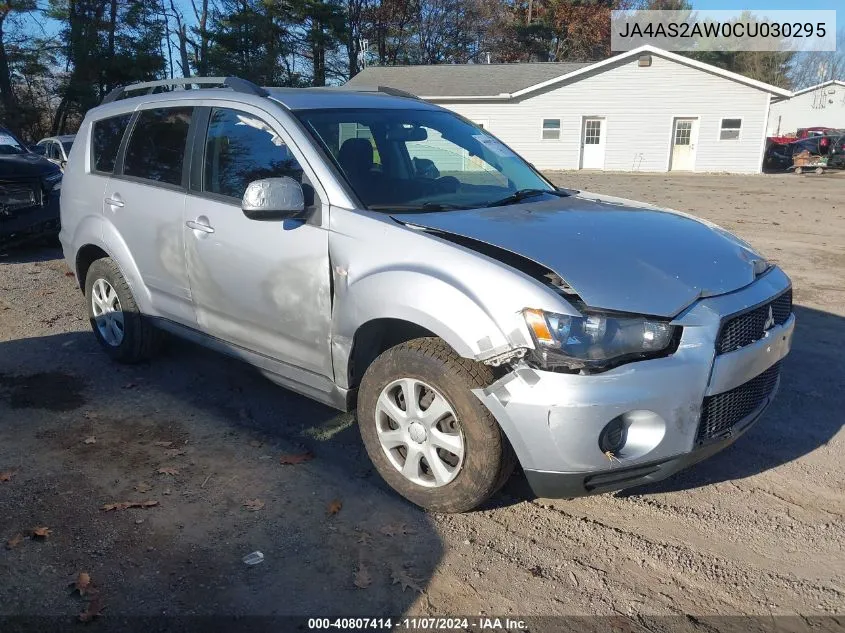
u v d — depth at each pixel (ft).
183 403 15.35
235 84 14.44
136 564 10.02
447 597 9.48
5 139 31.78
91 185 17.19
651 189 70.95
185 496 11.75
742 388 10.77
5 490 11.83
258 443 13.58
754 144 98.78
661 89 99.40
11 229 27.63
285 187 11.65
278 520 11.11
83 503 11.50
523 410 9.59
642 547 10.57
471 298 9.95
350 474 12.51
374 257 11.14
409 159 13.75
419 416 10.93
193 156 14.51
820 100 155.33
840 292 25.26
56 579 9.68
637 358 9.59
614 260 10.34
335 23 135.03
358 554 10.32
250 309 13.26
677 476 12.59
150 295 15.87
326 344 12.09
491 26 168.14
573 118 102.94
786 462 13.08
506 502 11.72
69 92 110.22
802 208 51.55
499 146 15.94
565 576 9.92
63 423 14.33
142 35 117.19
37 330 20.01
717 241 11.93
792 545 10.64
